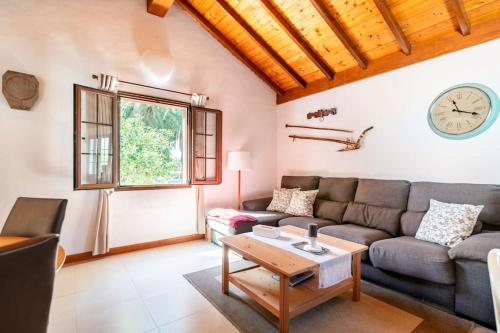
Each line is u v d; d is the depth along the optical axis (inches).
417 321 74.1
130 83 130.5
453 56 111.5
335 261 74.5
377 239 101.3
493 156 100.9
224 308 81.4
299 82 172.4
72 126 115.7
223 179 166.9
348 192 136.1
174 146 154.4
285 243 87.4
